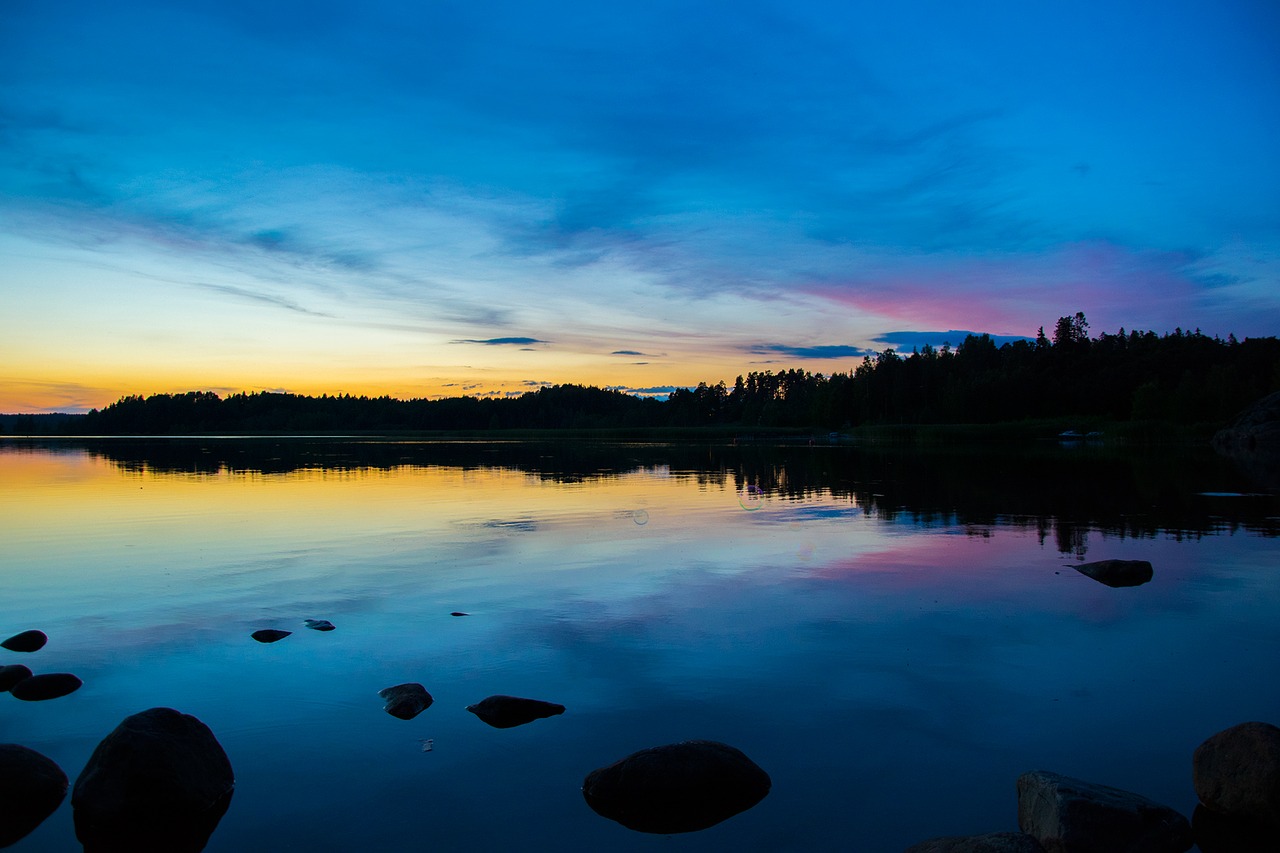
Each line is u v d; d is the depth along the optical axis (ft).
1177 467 92.38
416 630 23.91
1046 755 15.79
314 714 17.81
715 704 18.28
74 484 74.43
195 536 41.29
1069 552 35.83
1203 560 33.73
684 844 12.93
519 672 20.35
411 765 15.55
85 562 34.35
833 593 28.32
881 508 52.80
